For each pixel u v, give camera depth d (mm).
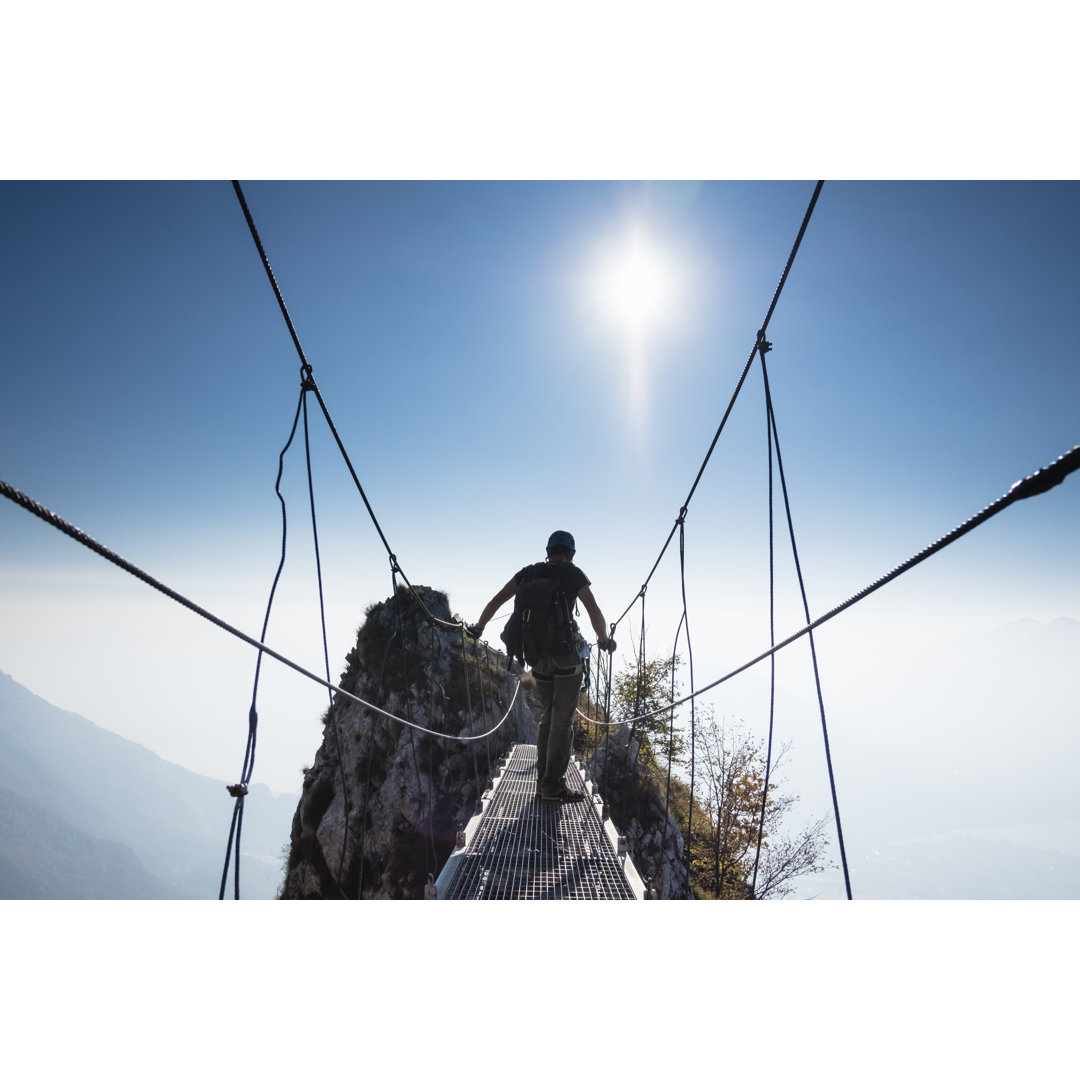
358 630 17641
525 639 5734
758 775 21469
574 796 6449
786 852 23312
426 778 14273
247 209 3008
